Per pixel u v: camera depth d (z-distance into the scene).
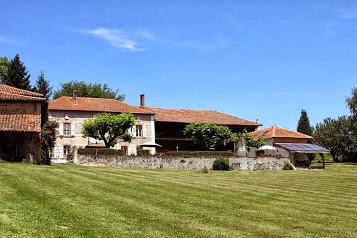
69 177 21.53
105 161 38.88
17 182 18.30
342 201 19.22
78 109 51.59
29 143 33.12
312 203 17.86
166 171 34.91
